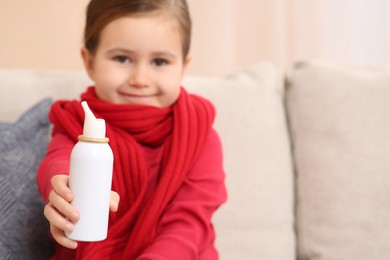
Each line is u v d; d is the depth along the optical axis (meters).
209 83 1.47
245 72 1.58
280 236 1.41
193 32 1.91
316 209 1.42
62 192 0.80
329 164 1.42
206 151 1.16
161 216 1.08
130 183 1.09
